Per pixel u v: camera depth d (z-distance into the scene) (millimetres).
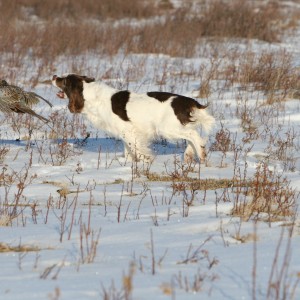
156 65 25219
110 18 36406
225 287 6062
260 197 9750
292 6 40688
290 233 8070
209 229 8586
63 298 5707
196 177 12094
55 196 10773
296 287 6059
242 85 21297
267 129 16016
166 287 5715
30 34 28812
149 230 8477
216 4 35250
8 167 12781
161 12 37906
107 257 7234
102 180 11930
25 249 7672
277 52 26812
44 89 21391
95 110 13562
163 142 15219
